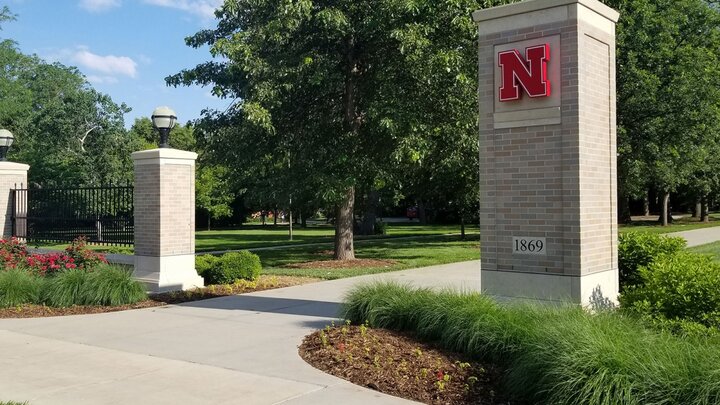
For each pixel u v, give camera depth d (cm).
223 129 1777
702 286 650
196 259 1357
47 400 567
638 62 2653
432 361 656
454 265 1706
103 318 989
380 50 1672
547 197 791
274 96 1548
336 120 1786
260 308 1051
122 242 1359
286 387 598
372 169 1644
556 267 783
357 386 596
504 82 818
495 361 648
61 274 1153
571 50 770
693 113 2669
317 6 1603
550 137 788
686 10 2902
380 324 812
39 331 893
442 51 1500
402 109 1505
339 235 1839
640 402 469
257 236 3353
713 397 445
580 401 488
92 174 2675
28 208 1672
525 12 808
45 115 2842
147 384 617
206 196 4206
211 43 1823
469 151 1794
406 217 7131
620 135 2678
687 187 4025
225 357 722
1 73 4141
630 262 950
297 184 1655
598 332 547
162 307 1085
